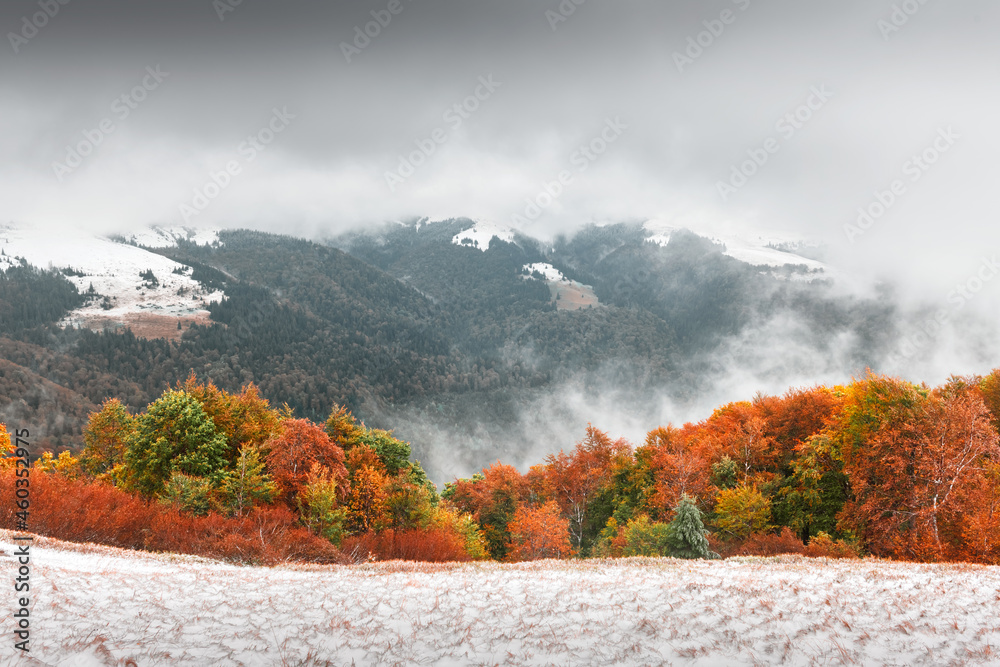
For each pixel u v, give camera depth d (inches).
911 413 1317.7
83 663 327.0
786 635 394.0
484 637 396.2
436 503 2095.2
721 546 1430.9
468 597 494.6
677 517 1264.8
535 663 355.9
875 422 1403.8
